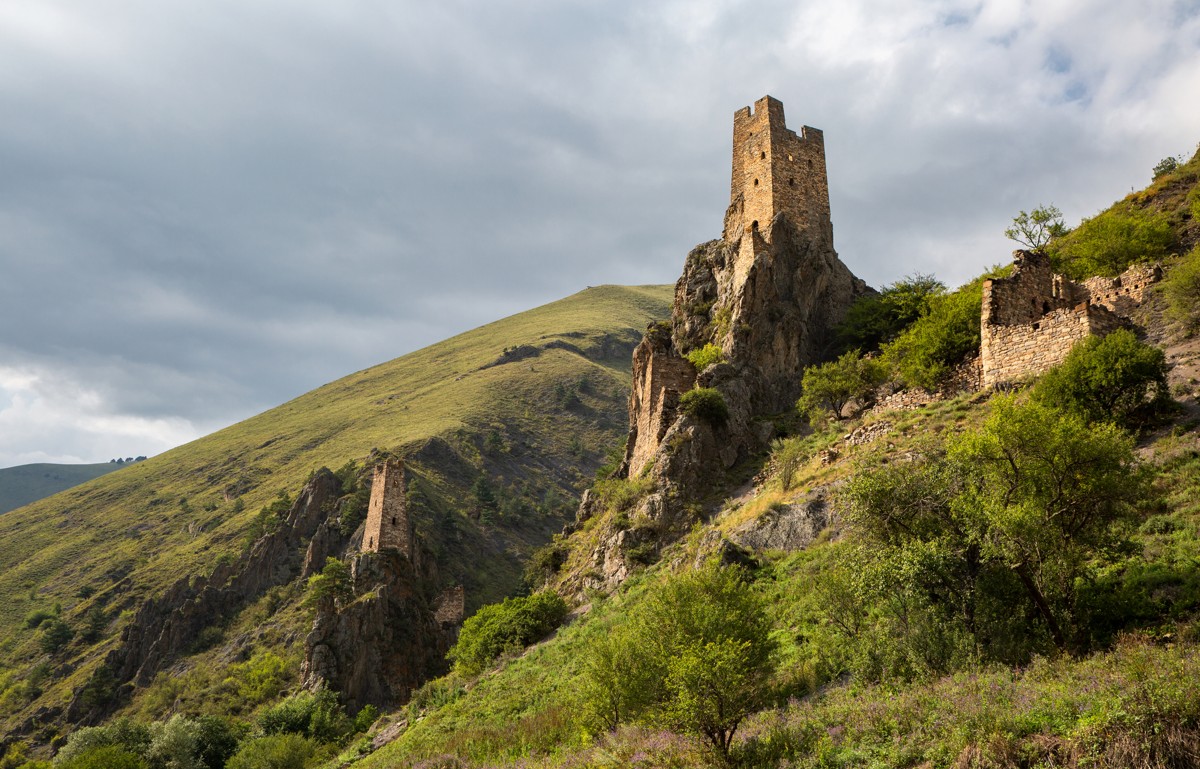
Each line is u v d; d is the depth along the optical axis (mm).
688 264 79688
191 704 83438
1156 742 12867
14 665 109500
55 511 180625
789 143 75938
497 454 179125
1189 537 21672
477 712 36844
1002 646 19062
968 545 20719
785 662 24766
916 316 65938
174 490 181750
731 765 18641
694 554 40062
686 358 63969
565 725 28469
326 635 74875
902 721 16984
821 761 16922
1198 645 16141
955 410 37812
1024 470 20828
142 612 103875
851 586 22969
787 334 65688
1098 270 52125
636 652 23547
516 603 50000
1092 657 17359
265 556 111625
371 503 91812
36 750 86125
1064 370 32344
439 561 111250
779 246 70375
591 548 54531
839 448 41469
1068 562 19703
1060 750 13703
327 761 47844
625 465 66875
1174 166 72062
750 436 56000
